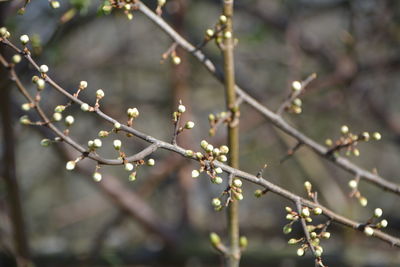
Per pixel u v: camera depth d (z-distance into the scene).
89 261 5.25
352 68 5.98
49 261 5.28
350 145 3.09
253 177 2.33
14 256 4.61
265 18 6.41
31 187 7.45
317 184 6.21
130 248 5.47
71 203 7.96
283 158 3.34
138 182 7.45
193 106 7.50
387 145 7.75
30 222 7.24
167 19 5.83
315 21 8.03
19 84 2.15
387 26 6.20
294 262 5.06
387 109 7.21
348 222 2.41
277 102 6.23
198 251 5.32
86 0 3.65
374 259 5.27
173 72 6.06
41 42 3.95
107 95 7.37
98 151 7.88
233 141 2.94
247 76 6.92
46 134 4.65
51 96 5.77
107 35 7.91
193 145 6.14
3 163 4.09
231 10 2.93
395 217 6.09
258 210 7.03
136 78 7.70
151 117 7.66
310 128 6.99
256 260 5.09
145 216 5.46
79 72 7.18
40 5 4.78
